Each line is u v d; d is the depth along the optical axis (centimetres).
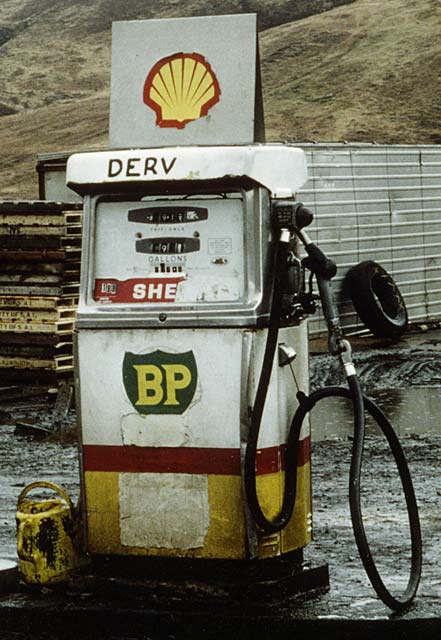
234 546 578
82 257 606
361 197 2155
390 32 6034
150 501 592
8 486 1004
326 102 5378
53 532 616
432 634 568
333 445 1182
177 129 618
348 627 565
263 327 579
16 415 1409
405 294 2269
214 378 577
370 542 763
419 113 5131
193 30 614
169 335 583
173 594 587
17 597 616
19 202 1538
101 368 596
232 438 575
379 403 1473
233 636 570
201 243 589
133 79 626
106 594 600
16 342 1546
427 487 960
